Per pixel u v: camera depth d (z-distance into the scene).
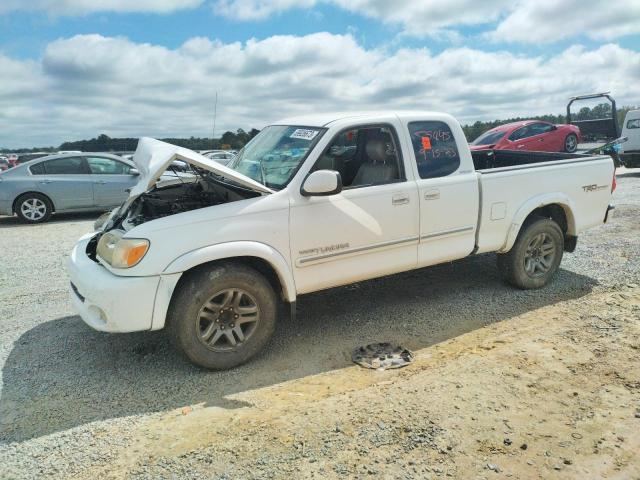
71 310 5.26
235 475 2.62
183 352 3.73
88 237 4.66
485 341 4.19
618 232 7.77
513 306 4.99
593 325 4.33
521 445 2.75
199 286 3.66
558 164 5.38
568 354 3.80
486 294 5.33
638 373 3.47
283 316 4.95
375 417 3.07
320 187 3.85
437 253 4.71
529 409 3.10
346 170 4.81
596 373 3.50
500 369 3.61
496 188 4.92
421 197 4.49
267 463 2.70
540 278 5.39
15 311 5.27
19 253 7.99
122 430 3.10
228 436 2.97
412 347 4.24
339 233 4.15
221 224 3.72
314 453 2.76
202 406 3.38
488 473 2.55
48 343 4.44
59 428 3.15
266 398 3.45
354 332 4.55
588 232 7.88
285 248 3.94
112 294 3.54
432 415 3.06
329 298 5.38
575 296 5.15
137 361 4.07
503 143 15.33
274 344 4.35
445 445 2.78
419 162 4.55
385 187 4.35
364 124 4.38
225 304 3.80
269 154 4.51
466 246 4.86
